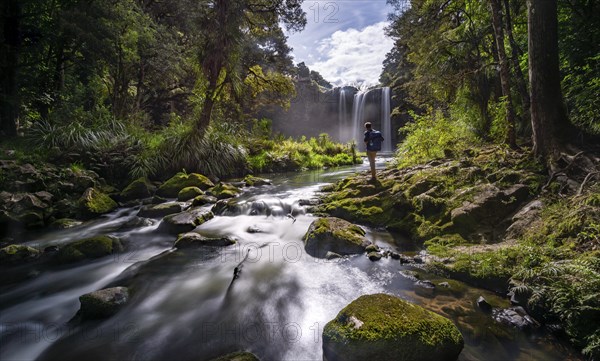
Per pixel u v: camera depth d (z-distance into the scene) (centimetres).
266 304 355
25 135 982
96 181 871
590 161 466
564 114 544
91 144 976
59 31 1107
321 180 1234
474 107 1023
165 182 994
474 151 785
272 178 1326
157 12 1905
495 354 262
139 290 390
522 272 335
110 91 1825
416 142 1022
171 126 1396
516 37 942
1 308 365
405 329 252
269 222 664
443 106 1324
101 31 1118
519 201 493
